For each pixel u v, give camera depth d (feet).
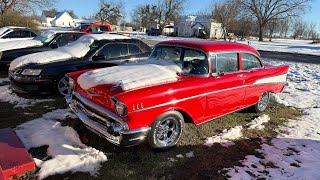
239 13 155.02
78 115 13.56
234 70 16.17
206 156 13.20
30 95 20.75
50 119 16.44
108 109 12.00
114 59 22.06
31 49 28.58
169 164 12.31
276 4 164.76
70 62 20.66
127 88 11.98
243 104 17.17
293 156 13.66
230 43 16.52
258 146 14.56
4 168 10.50
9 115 16.90
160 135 12.98
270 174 11.99
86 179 10.84
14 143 12.44
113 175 11.26
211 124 17.07
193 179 11.35
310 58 61.57
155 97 12.07
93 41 22.20
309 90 27.48
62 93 20.75
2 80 25.98
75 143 13.53
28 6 88.84
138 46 23.44
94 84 12.80
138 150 13.26
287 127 17.33
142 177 11.28
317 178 11.79
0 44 31.48
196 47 14.97
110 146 13.46
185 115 13.94
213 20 172.04
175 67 14.44
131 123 11.59
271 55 65.67
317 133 16.53
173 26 193.36
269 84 18.83
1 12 85.15
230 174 11.79
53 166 11.38
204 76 14.35
